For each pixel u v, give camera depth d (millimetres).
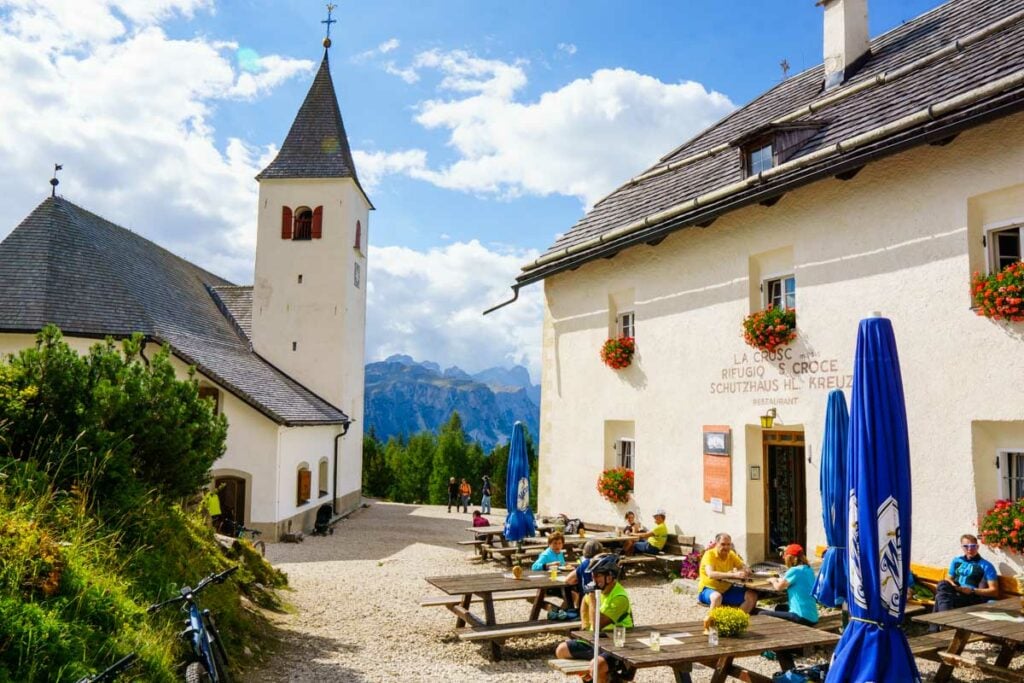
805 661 8023
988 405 9039
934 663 8008
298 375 30031
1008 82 8336
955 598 8578
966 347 9328
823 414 11008
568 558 13922
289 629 9305
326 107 32219
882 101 11109
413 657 8258
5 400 7121
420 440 57312
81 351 20234
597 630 5945
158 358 8664
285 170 30797
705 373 13133
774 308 11992
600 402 15602
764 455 12359
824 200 11234
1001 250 9367
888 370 5586
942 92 9859
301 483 22734
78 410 7461
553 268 16172
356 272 32438
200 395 20984
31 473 6801
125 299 21750
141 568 7098
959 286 9445
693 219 12641
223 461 20750
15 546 5578
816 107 12922
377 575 14234
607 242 14719
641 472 14438
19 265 21328
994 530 8680
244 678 7113
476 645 8812
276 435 20922
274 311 30312
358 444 33188
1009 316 8766
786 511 12133
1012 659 7875
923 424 9766
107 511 7414
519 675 7629
